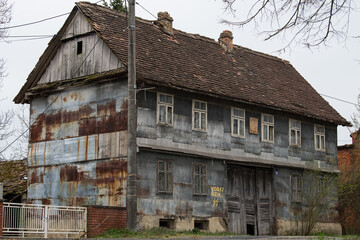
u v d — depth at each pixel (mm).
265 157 28781
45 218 18344
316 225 30656
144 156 23359
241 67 31359
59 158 26094
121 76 23875
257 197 28359
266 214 28609
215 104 26844
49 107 27141
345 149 38125
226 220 26203
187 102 25547
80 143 25281
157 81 23500
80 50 26109
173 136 24594
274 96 30281
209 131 26266
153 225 23094
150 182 23375
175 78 24938
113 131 23984
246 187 27969
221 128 26875
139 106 23453
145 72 23578
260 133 28828
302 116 31125
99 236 19562
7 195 27359
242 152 27625
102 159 24156
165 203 23781
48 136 26875
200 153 25422
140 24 28000
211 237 20047
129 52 20328
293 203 29828
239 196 27469
